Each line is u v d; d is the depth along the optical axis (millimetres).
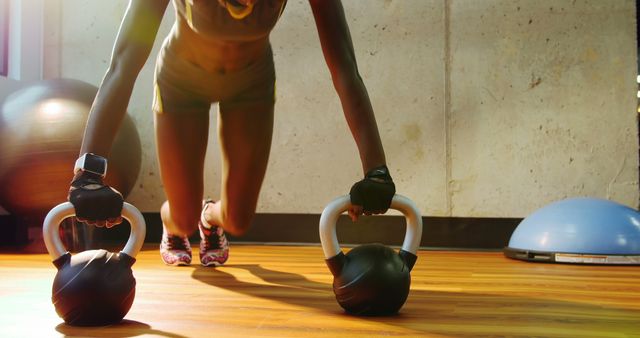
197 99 1770
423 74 3742
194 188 1954
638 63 3490
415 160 3746
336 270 1341
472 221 3674
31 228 4105
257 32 1411
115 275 1218
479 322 1283
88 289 1185
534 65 3609
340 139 3840
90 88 3457
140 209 4109
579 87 3555
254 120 1812
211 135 3979
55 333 1155
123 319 1310
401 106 3764
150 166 4109
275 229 3910
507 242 3631
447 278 2164
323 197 3855
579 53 3557
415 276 2234
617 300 1629
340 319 1313
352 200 1310
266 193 3926
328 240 1329
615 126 3512
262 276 2193
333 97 3855
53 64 4320
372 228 3764
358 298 1312
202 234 2494
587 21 3551
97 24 4281
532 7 3617
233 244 3828
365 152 1356
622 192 3496
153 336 1131
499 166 3645
